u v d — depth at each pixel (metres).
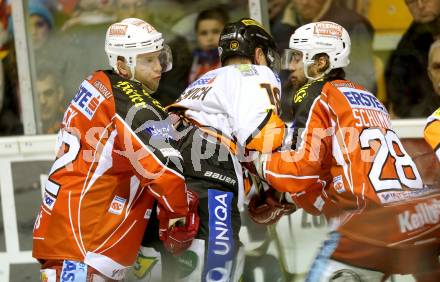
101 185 8.99
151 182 8.72
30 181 12.34
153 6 13.14
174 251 9.20
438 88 12.75
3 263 12.45
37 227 9.25
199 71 13.20
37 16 13.02
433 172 11.82
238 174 9.41
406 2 12.66
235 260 9.34
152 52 9.38
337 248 9.02
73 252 8.91
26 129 12.94
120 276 9.29
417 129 12.08
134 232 9.20
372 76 12.98
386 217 9.00
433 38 12.68
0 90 13.05
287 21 12.93
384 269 8.96
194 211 9.02
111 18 13.22
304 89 9.81
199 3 13.07
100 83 9.19
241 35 9.68
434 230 8.95
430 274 8.95
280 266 10.73
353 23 12.89
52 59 13.16
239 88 9.26
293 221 10.71
